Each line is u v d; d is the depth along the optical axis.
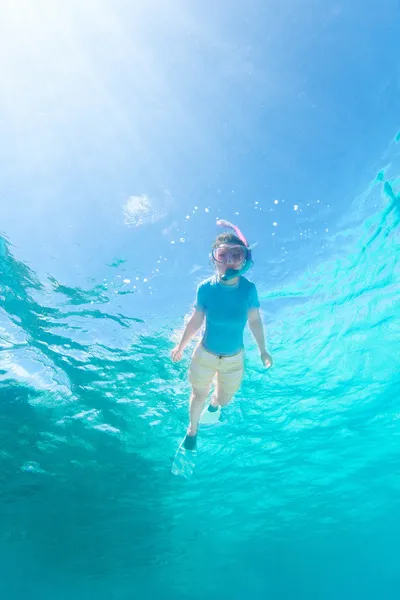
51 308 10.04
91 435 9.50
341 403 9.38
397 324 9.04
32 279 10.42
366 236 10.20
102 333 9.86
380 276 9.46
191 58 14.77
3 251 10.70
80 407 9.37
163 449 9.61
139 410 9.40
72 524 11.09
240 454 9.84
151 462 9.82
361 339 9.27
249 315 6.51
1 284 9.84
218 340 6.41
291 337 9.70
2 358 9.19
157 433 9.44
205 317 6.51
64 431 9.47
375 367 9.12
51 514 10.76
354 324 9.41
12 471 9.79
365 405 9.37
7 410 9.20
